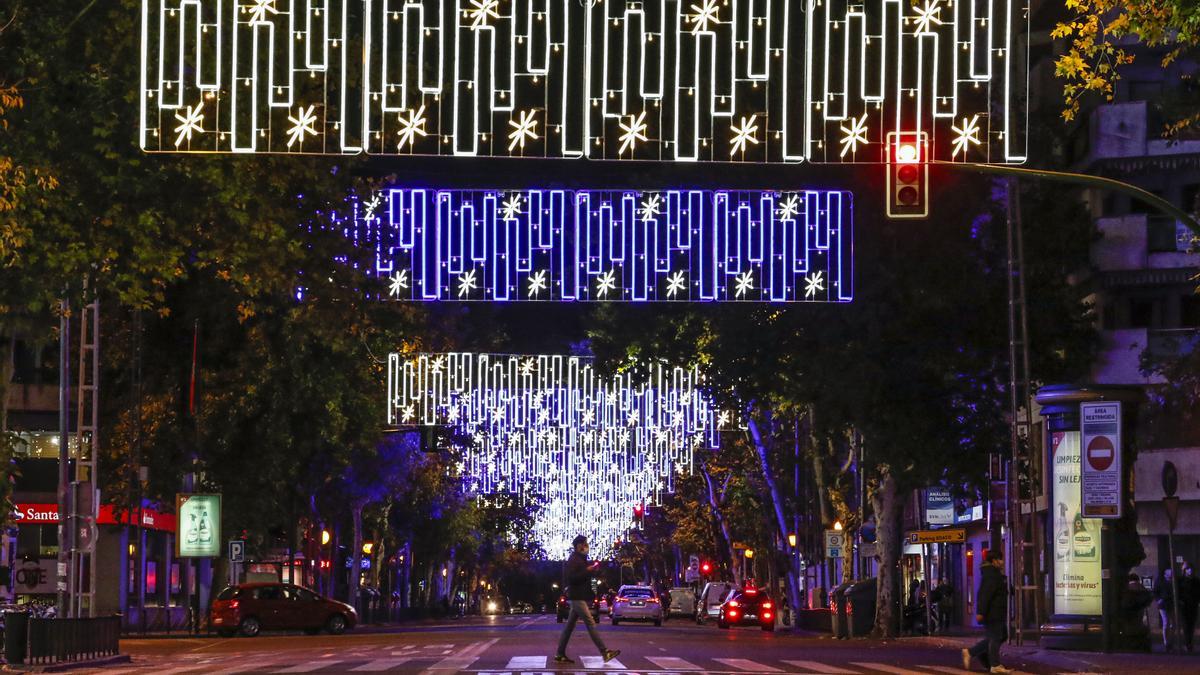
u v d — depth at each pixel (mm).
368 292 38938
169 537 81000
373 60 33781
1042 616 43969
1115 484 37062
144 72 29859
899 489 54719
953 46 39156
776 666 32375
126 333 57406
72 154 30109
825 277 51312
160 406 57438
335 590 92750
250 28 32000
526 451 68750
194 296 50719
